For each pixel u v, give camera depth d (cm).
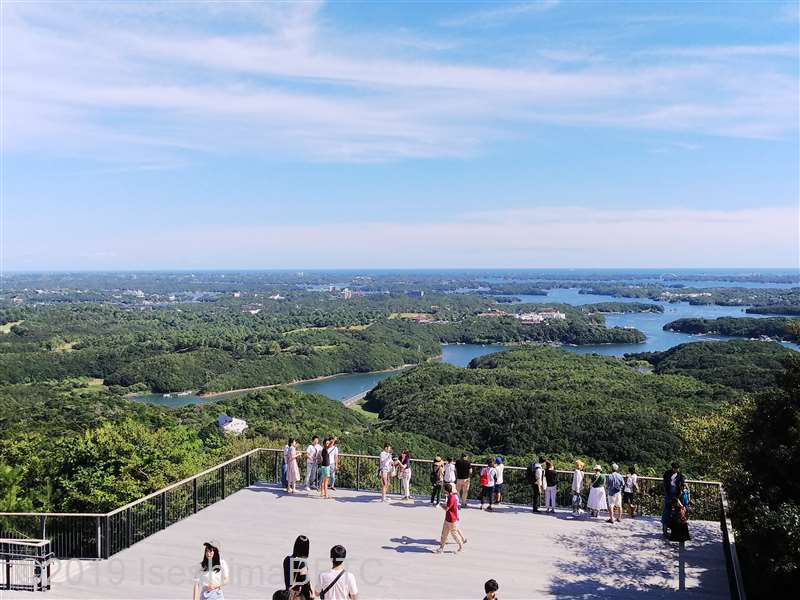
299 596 734
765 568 1134
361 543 1221
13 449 2234
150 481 2014
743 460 1377
